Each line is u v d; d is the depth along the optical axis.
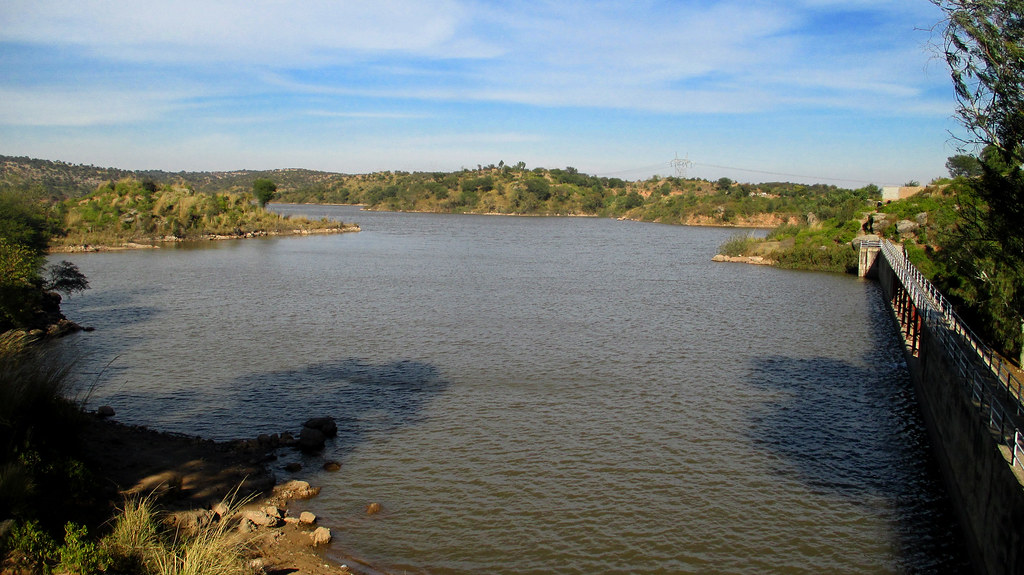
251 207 136.75
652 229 162.75
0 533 11.57
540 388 28.20
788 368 31.81
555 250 99.44
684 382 29.28
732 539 16.64
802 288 59.41
